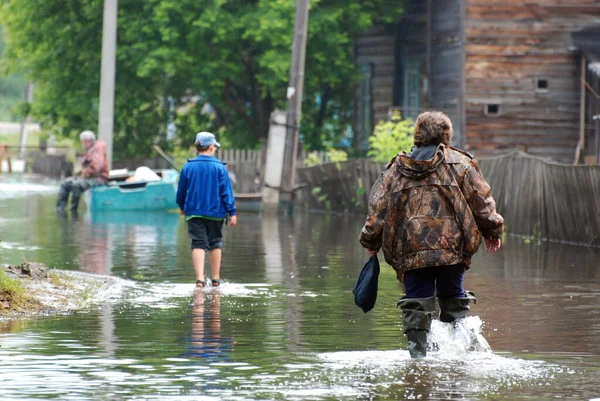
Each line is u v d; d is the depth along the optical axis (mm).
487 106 91000
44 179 138250
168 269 41219
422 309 22719
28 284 33000
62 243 51688
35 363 22094
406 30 108812
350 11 107438
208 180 36562
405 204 22531
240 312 30031
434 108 97938
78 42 114312
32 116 122188
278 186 79688
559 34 90938
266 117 113188
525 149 91125
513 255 47812
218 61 104625
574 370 21625
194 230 36406
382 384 20109
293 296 33625
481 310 30938
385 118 111812
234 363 22203
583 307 31547
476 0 90688
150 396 19094
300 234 59438
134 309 30391
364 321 28375
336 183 81000
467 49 90812
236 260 45094
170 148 120125
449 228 22406
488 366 21938
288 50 104312
